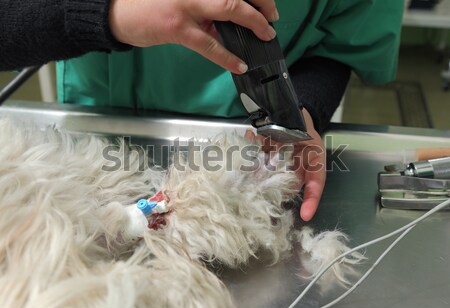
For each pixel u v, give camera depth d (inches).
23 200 14.0
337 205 19.1
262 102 16.0
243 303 14.7
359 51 26.5
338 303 14.6
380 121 70.0
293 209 17.9
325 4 23.9
